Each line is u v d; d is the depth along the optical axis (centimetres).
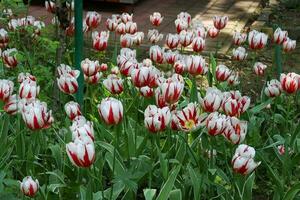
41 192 226
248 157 215
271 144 274
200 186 231
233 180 241
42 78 308
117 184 233
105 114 213
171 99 230
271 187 277
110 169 251
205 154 251
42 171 253
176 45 296
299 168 282
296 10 659
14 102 236
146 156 255
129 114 285
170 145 257
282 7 668
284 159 265
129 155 253
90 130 212
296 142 282
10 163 242
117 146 243
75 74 261
